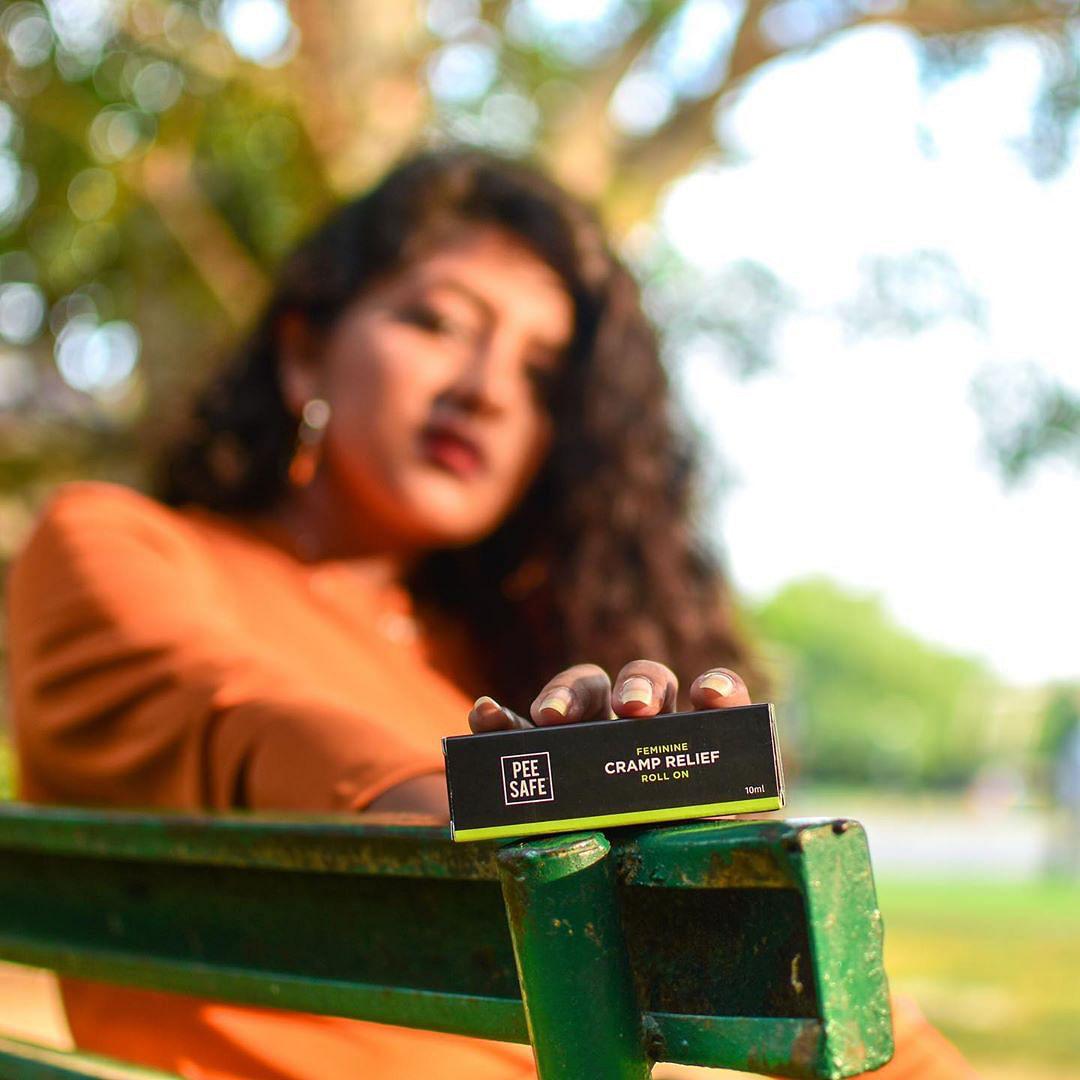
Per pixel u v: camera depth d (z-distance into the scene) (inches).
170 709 42.9
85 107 214.4
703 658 75.5
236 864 30.9
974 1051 176.7
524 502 71.7
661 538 73.6
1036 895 466.9
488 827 24.6
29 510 226.8
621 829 24.9
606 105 241.1
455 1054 44.8
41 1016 148.8
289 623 59.1
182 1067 44.1
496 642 73.1
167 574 49.4
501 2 229.3
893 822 1312.7
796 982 21.5
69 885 39.1
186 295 220.2
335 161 207.3
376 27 208.1
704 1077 43.5
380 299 66.1
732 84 243.9
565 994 22.8
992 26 240.4
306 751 38.7
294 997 30.8
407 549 68.3
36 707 47.6
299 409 67.4
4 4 209.9
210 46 209.6
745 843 21.5
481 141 71.3
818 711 2306.8
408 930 28.6
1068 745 632.4
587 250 68.9
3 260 235.8
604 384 70.2
